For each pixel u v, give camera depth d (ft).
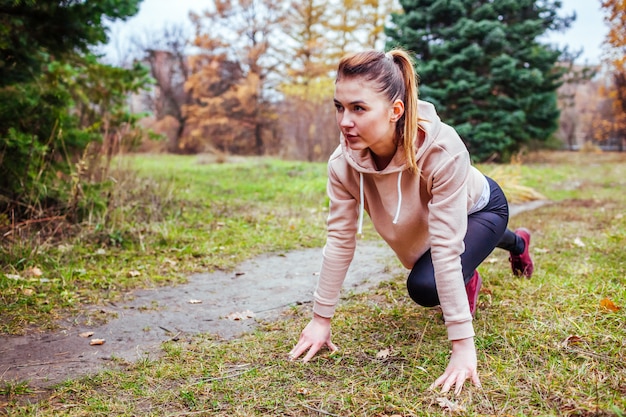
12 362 7.79
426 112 6.61
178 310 10.29
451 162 6.42
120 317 9.84
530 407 5.98
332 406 6.25
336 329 8.70
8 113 15.61
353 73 5.97
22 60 16.10
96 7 15.80
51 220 15.40
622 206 24.06
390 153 6.70
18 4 14.14
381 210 7.27
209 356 7.89
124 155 25.34
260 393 6.63
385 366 7.23
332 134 54.44
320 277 7.58
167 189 24.27
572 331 7.92
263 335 8.70
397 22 56.44
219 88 88.02
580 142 112.06
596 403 5.85
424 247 7.52
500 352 7.43
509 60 51.47
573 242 15.37
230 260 14.49
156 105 92.17
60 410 6.31
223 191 30.07
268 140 83.10
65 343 8.55
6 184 16.05
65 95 17.31
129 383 6.99
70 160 18.49
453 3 52.03
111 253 14.43
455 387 6.34
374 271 13.00
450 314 6.52
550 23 62.44
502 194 8.07
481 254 7.47
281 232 18.40
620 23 26.86
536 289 10.03
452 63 51.80
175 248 15.23
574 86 115.44
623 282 10.40
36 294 10.78
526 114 57.77
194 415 6.16
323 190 29.94
